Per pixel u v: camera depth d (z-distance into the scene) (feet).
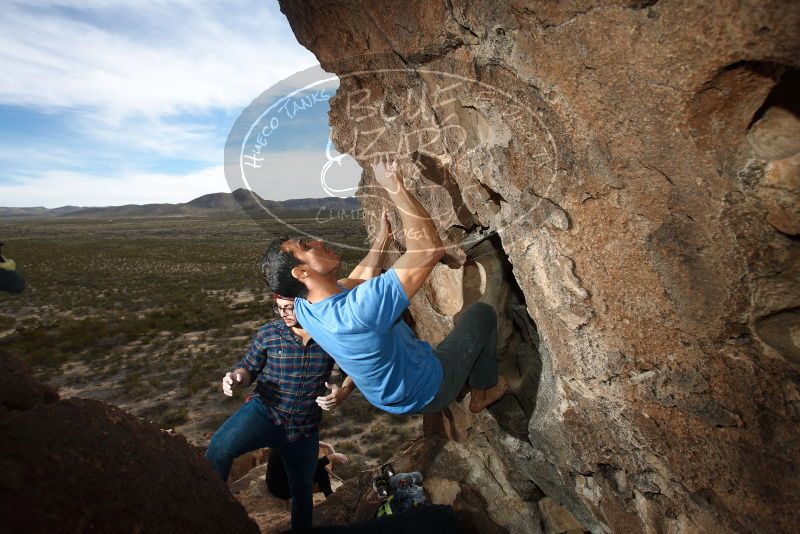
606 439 6.84
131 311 80.18
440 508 9.18
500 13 4.74
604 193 5.06
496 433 9.83
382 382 6.59
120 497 4.41
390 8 5.67
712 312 4.81
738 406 5.08
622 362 5.90
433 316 10.39
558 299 6.17
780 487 5.01
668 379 5.55
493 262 8.80
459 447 11.76
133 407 39.70
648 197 4.71
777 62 3.36
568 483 8.20
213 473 5.85
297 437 8.59
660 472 6.36
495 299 8.89
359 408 37.11
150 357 53.52
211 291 101.35
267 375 8.52
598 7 3.99
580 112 4.71
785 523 5.08
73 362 52.24
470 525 10.03
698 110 3.91
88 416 4.84
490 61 5.18
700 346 5.11
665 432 5.92
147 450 5.14
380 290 6.00
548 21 4.42
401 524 8.79
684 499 6.21
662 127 4.17
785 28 3.14
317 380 8.54
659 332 5.38
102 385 44.93
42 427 4.35
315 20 6.44
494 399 9.18
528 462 9.14
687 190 4.38
